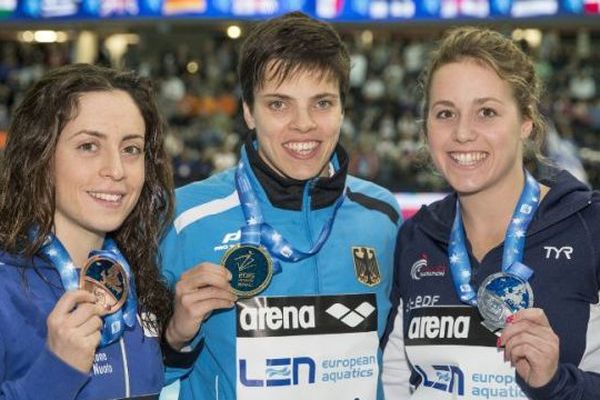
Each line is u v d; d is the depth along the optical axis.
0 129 13.87
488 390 2.34
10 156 2.17
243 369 2.47
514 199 2.41
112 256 2.22
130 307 2.27
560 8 10.05
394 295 2.64
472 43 2.33
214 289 2.34
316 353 2.49
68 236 2.21
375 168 12.90
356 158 13.04
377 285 2.60
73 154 2.13
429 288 2.50
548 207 2.38
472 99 2.30
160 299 2.41
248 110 2.55
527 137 2.44
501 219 2.43
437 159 2.39
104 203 2.16
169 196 2.46
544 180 2.49
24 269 2.12
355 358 2.53
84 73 2.18
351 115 15.38
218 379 2.52
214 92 16.45
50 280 2.16
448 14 10.28
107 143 2.15
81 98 2.14
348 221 2.65
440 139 2.37
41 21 11.27
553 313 2.29
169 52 17.78
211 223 2.57
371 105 15.97
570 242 2.33
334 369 2.50
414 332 2.49
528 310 2.18
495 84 2.30
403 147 13.77
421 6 10.34
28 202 2.14
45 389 1.97
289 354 2.48
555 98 15.14
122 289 2.22
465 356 2.38
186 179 10.70
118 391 2.20
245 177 2.60
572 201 2.35
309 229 2.58
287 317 2.50
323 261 2.56
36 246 2.13
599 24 10.16
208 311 2.34
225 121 15.16
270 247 2.53
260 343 2.48
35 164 2.13
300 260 2.54
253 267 2.49
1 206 2.17
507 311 2.31
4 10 11.30
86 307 2.01
